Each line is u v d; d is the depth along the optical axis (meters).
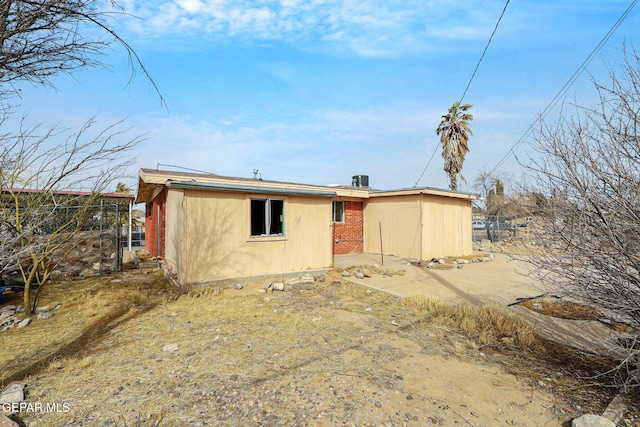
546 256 3.78
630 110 3.15
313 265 9.84
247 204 8.64
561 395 3.30
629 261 3.19
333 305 6.66
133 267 11.34
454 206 14.77
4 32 2.48
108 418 2.81
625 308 3.31
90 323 5.41
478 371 3.82
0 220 3.95
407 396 3.24
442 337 4.93
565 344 4.64
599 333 4.98
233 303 6.68
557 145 3.57
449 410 3.02
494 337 4.91
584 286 3.52
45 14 2.60
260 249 8.84
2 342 4.58
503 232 19.66
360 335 4.93
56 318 5.70
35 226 3.41
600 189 3.29
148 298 6.99
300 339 4.73
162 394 3.22
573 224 3.51
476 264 12.44
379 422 2.82
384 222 14.85
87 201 6.34
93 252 9.94
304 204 9.70
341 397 3.20
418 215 13.24
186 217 7.76
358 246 15.73
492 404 3.13
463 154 20.25
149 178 9.87
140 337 4.77
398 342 4.68
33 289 7.92
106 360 3.99
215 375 3.61
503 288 8.15
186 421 2.80
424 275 9.91
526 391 3.38
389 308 6.53
